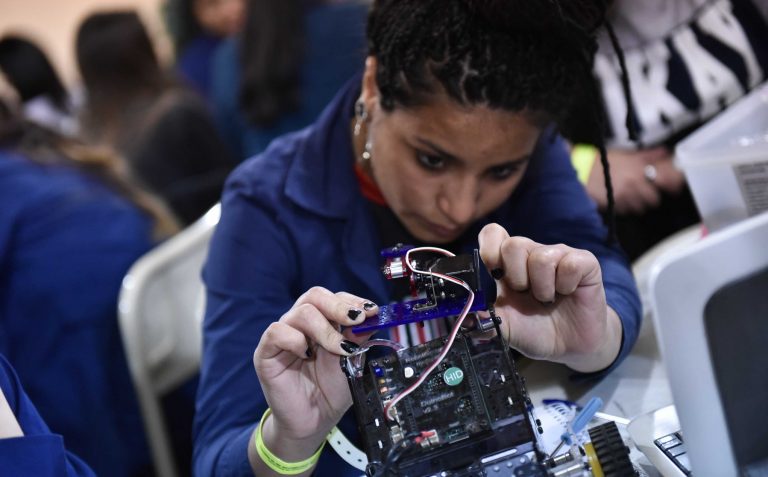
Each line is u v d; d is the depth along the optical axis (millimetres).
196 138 2459
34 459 780
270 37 2479
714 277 664
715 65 1476
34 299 1715
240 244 1089
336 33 2410
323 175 1113
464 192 973
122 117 2506
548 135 1079
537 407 971
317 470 929
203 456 971
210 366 1029
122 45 2514
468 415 734
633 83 1495
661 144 1526
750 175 1090
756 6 1491
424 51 896
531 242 848
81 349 1715
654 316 681
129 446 1744
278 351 789
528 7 869
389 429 728
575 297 881
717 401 691
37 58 2512
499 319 761
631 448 854
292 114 2525
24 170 1772
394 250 791
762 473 708
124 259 1765
